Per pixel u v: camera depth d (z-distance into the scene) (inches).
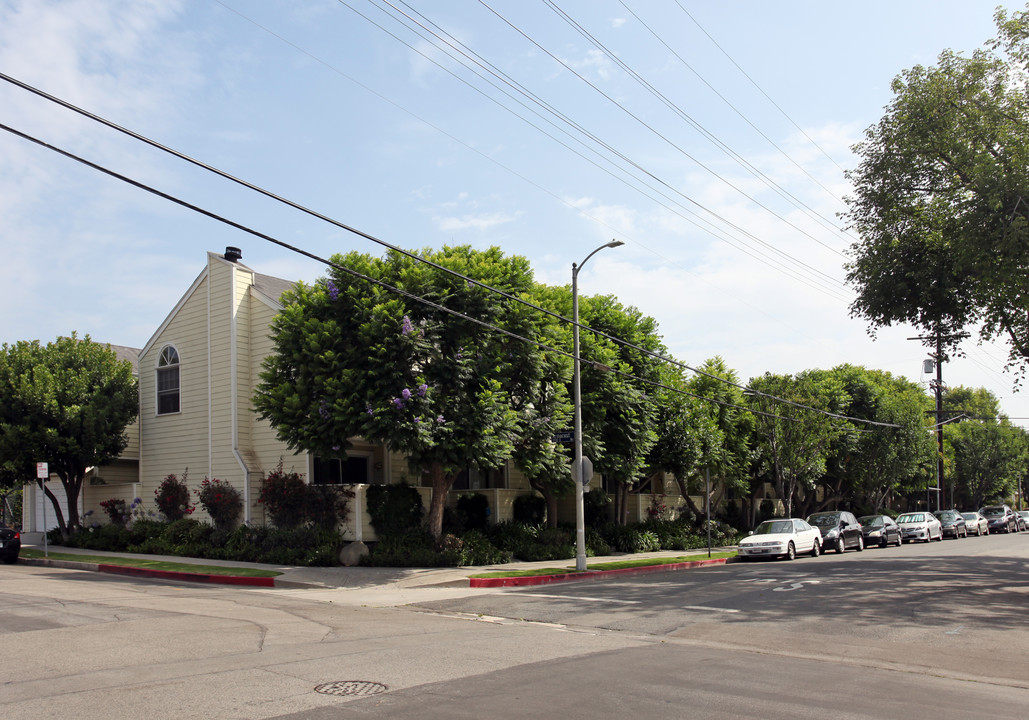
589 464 876.0
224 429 1033.5
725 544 1389.0
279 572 791.1
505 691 302.8
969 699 311.1
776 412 1454.2
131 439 1151.6
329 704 277.6
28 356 1048.2
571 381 984.9
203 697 285.4
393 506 925.2
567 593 668.1
